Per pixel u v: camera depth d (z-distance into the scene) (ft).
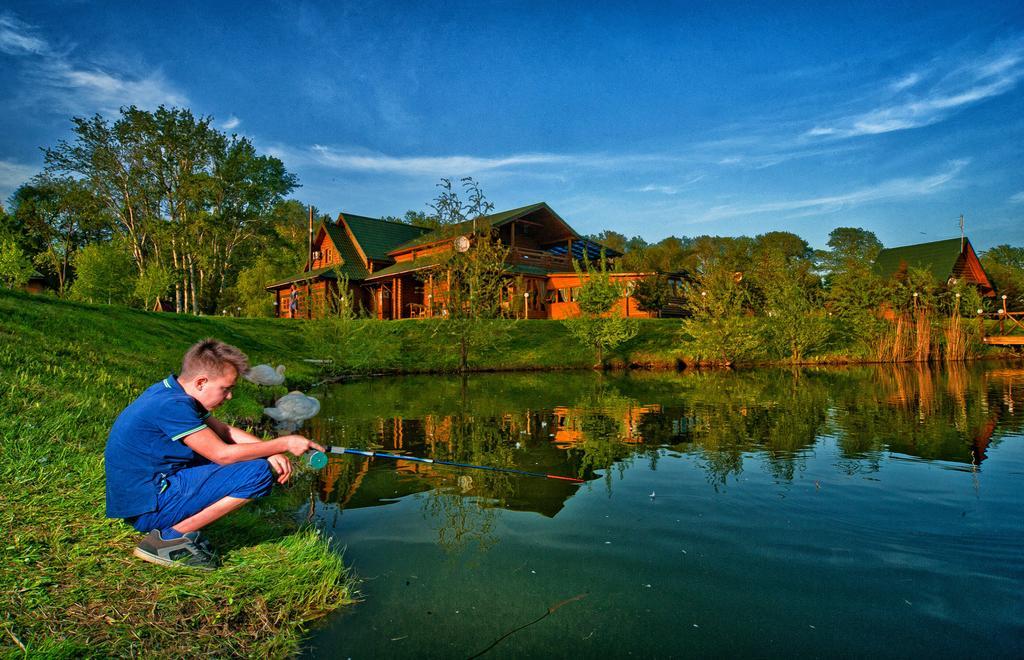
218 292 137.18
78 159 107.24
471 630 8.02
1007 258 223.71
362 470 16.96
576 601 8.83
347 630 8.02
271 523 12.12
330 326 55.83
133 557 9.35
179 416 9.13
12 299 31.27
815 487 14.93
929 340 77.97
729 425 25.29
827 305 84.79
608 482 15.58
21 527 9.86
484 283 63.57
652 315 106.63
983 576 9.62
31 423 14.44
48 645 6.95
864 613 8.42
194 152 113.09
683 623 8.16
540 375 57.72
